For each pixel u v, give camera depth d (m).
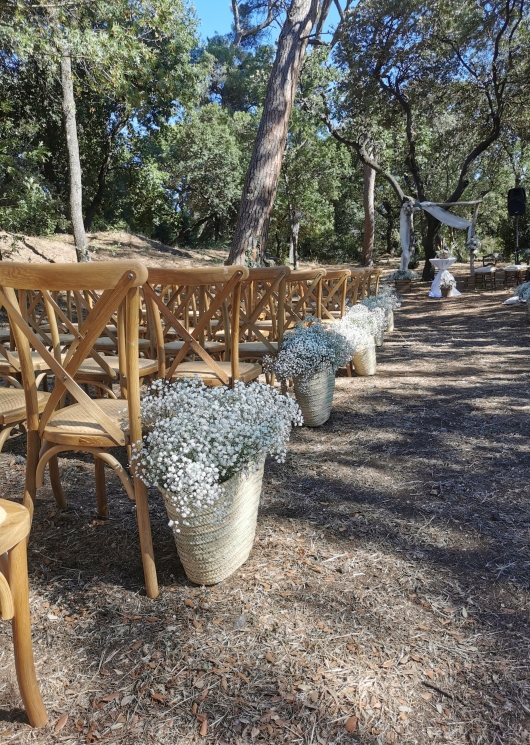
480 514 2.28
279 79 7.06
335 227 32.88
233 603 1.69
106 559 1.95
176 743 1.21
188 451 1.59
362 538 2.09
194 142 23.17
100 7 6.56
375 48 14.78
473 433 3.30
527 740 1.21
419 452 3.01
